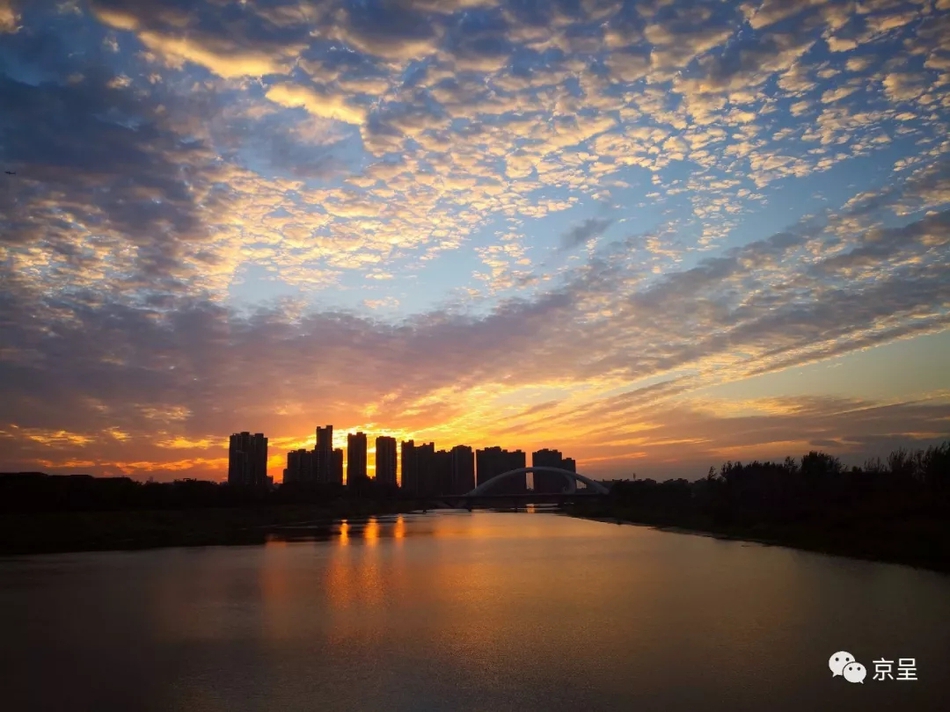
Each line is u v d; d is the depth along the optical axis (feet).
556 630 85.66
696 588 118.01
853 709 55.62
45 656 74.84
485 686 62.34
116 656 74.69
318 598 113.91
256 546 235.61
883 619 88.99
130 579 141.69
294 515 440.04
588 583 127.75
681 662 69.56
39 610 103.55
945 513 183.32
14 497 288.10
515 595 114.62
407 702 58.13
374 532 324.19
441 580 135.95
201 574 150.10
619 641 79.10
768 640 78.18
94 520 288.10
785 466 317.63
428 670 67.87
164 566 168.76
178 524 319.06
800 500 256.73
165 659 73.15
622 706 56.65
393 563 171.53
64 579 142.31
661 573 140.87
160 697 60.18
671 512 383.24
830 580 125.39
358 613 99.40
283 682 64.23
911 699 57.77
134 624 92.27
